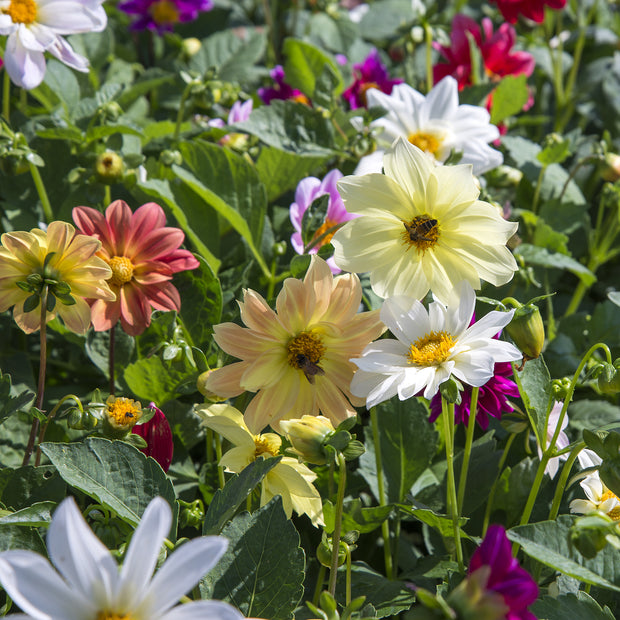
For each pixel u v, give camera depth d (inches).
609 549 29.3
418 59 57.1
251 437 31.5
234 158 38.8
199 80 39.3
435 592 32.4
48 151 40.1
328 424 30.1
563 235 41.6
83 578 25.8
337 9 63.1
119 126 38.3
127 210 33.0
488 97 46.7
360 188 30.7
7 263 31.1
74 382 39.6
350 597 32.3
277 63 63.1
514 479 34.6
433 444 34.7
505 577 27.1
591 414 37.7
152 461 30.5
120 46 59.5
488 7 64.6
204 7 59.3
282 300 30.8
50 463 34.2
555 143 42.8
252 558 29.9
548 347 39.8
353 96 46.1
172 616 25.8
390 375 30.2
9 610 30.9
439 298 30.9
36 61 36.3
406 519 34.8
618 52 58.7
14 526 30.5
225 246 40.8
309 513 31.5
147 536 25.8
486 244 30.7
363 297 35.8
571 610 29.8
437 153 39.0
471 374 29.5
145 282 33.4
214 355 35.4
